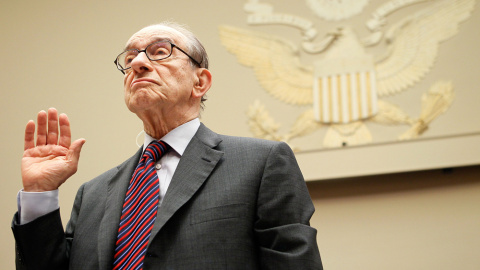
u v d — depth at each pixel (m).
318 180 3.49
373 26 3.74
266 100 3.74
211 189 1.47
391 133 3.50
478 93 3.44
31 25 4.04
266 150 1.56
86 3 4.05
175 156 1.63
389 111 3.55
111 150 3.69
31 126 1.62
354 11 3.80
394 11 3.73
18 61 3.98
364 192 3.41
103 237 1.48
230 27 3.94
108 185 1.69
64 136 1.65
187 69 1.75
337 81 3.68
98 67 3.92
